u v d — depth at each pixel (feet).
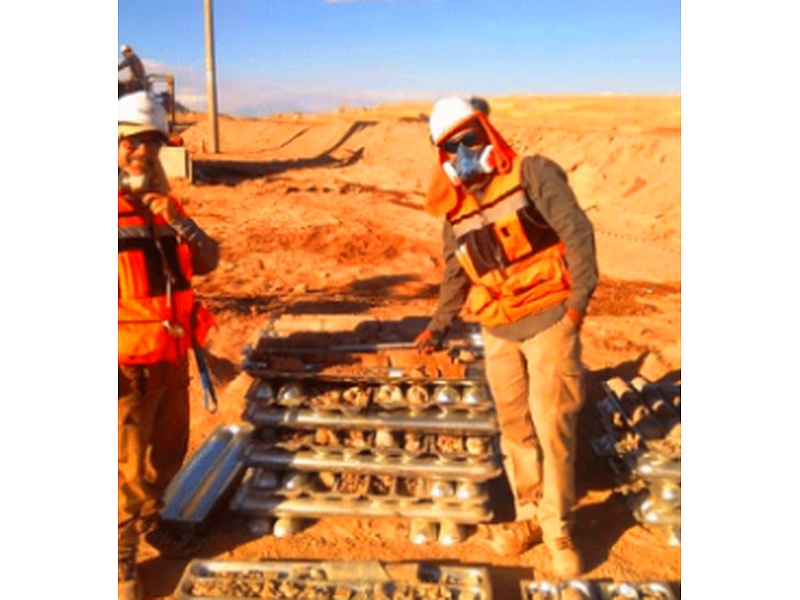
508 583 12.19
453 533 13.20
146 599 12.01
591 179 51.75
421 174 67.87
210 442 16.10
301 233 41.16
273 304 27.86
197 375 19.38
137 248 11.66
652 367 20.22
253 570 12.07
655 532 13.48
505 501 14.40
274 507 13.47
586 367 20.44
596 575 12.35
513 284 11.73
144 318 11.74
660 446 13.60
